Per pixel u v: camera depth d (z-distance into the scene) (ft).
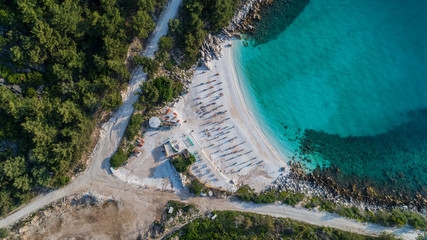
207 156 165.27
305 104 177.27
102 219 153.79
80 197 151.53
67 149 136.26
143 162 160.45
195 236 147.74
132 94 160.66
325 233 151.94
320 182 169.48
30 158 130.72
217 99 171.12
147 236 151.33
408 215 160.35
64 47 133.69
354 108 178.40
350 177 171.73
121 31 141.79
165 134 163.73
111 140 157.28
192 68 171.32
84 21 137.49
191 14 153.48
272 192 163.43
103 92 151.84
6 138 132.46
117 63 141.79
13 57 119.44
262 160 168.76
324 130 175.94
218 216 153.69
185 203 157.48
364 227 157.17
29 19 119.34
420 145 176.76
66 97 144.46
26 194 142.72
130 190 156.97
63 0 132.57
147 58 152.76
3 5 116.88
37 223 147.95
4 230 142.00
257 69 176.86
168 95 158.92
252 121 172.04
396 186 171.73
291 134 173.99
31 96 134.00
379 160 174.81
